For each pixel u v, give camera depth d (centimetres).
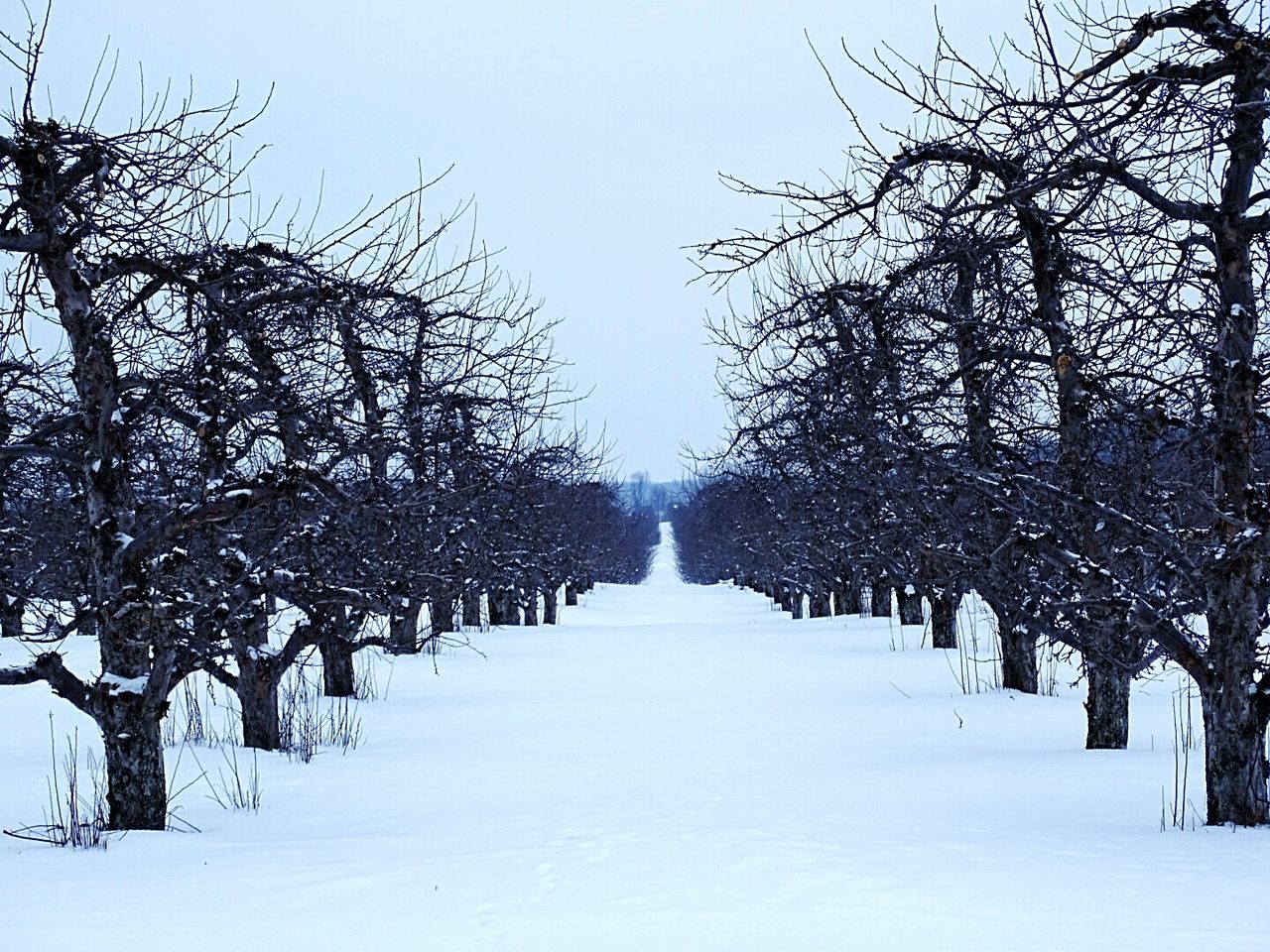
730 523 5303
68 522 1384
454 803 1014
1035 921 540
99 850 805
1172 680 1966
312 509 1067
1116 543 997
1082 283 923
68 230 924
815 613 4638
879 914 559
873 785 1048
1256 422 844
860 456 1494
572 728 1571
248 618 1410
